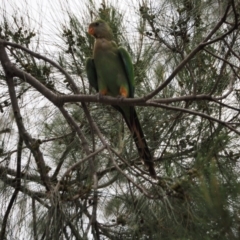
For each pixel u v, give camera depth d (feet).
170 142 24.98
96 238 19.30
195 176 16.97
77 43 28.14
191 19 27.32
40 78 27.32
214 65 26.35
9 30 27.30
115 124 26.27
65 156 24.48
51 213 19.04
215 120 21.61
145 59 28.12
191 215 16.78
